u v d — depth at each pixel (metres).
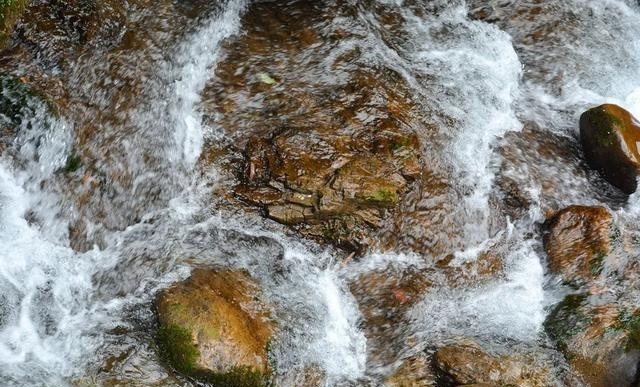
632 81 7.50
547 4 7.55
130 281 6.46
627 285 6.70
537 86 7.35
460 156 6.95
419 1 7.41
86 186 6.57
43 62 6.71
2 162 6.51
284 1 7.22
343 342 6.49
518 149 7.08
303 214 6.63
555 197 6.97
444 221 6.78
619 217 6.96
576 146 7.18
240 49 7.03
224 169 6.72
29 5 6.74
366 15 7.25
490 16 7.47
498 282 6.74
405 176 6.75
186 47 6.96
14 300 6.34
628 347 6.55
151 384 6.23
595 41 7.54
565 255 6.77
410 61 7.19
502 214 6.89
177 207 6.63
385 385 6.41
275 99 6.89
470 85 7.20
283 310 6.47
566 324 6.60
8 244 6.42
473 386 6.37
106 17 6.86
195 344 6.22
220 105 6.85
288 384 6.32
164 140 6.73
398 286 6.64
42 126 6.58
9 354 6.23
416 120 6.96
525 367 6.48
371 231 6.67
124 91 6.77
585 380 6.50
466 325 6.61
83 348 6.28
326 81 6.98
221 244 6.59
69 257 6.47
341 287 6.60
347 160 6.72
